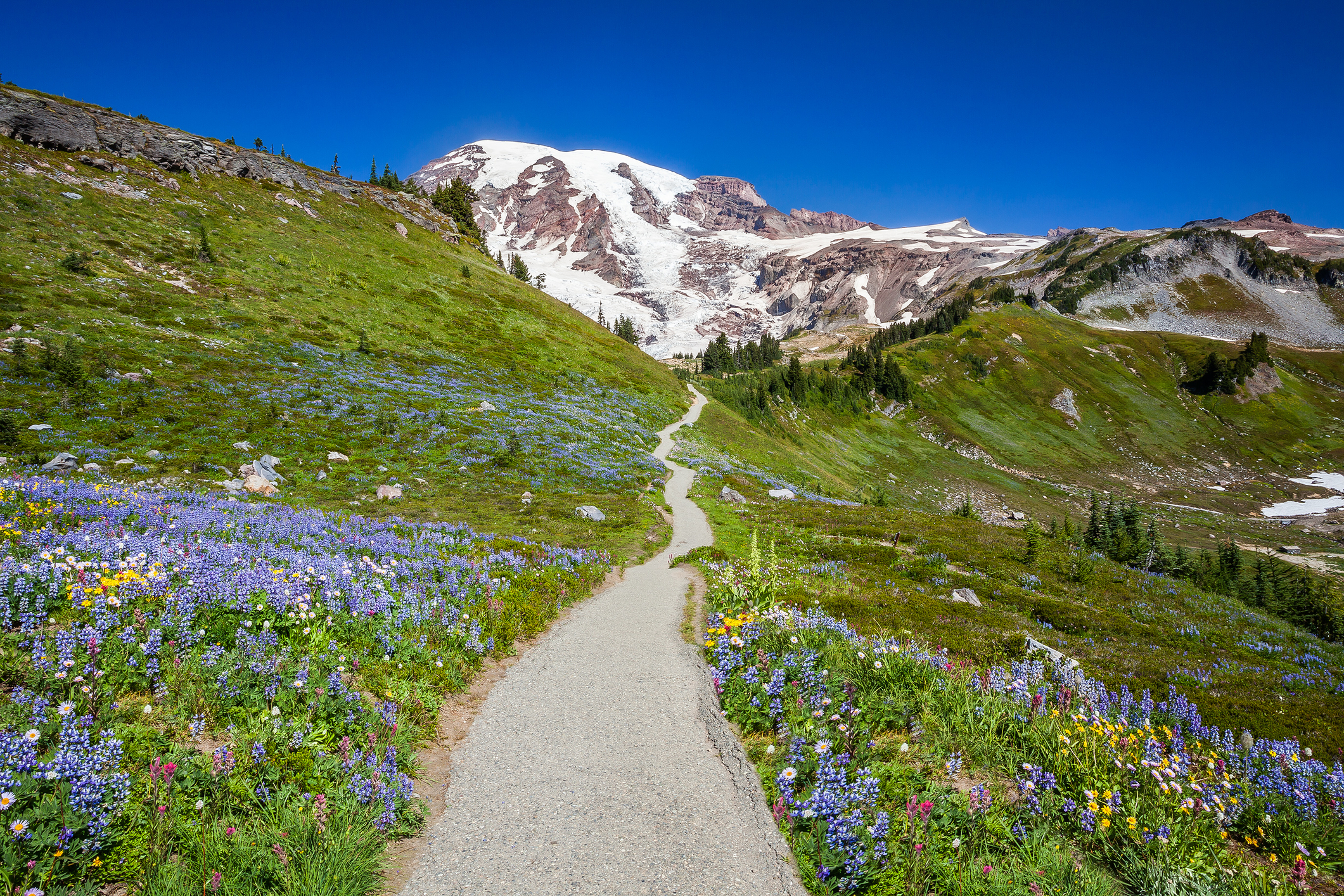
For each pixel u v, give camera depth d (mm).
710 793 7246
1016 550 38812
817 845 6078
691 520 40688
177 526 15375
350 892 5098
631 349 121812
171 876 4820
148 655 7352
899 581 28578
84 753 5457
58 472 28344
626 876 5770
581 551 24750
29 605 7828
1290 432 189125
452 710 9258
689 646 13875
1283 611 44719
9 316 49281
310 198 111375
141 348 52312
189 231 83438
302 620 9570
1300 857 6371
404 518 31469
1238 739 13102
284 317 71250
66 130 85250
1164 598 32406
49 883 4570
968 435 172875
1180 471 169625
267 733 6645
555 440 55594
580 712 9570
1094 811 6484
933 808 6449
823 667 9969
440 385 67188
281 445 41719
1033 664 11820
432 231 131500
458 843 6148
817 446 136250
